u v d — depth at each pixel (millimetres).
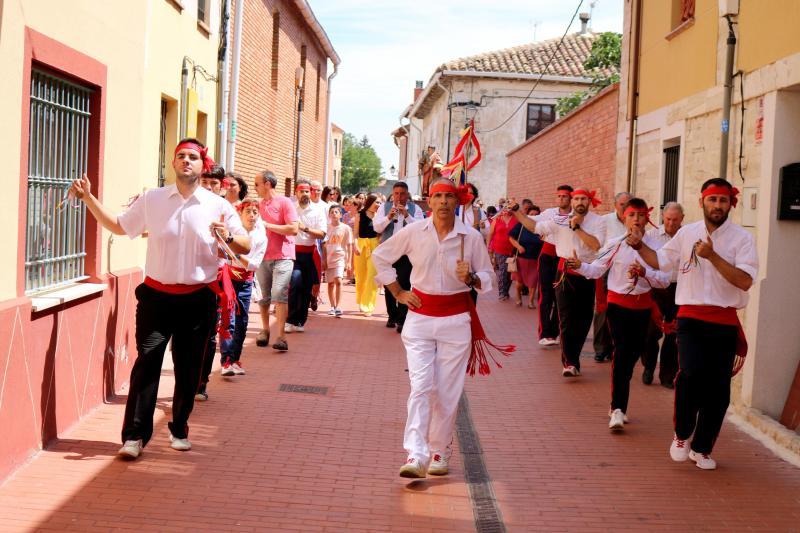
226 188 8727
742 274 5930
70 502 5121
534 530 5125
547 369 10008
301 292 11781
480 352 6082
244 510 5188
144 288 6074
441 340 5902
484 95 33062
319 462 6184
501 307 16172
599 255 7570
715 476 6219
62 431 6391
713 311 6230
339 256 13852
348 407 7812
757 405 7762
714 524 5305
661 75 11211
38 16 5773
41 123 6172
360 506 5371
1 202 5320
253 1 15898
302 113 23734
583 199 9133
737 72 8477
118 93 7512
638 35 12258
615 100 14148
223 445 6438
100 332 7199
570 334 9375
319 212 11656
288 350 10445
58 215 6559
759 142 7941
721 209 6062
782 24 7566
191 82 11039
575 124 17844
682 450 6438
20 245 5621
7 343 5348
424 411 5785
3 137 5309
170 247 5996
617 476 6172
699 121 9688
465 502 5547
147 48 8836
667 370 9102
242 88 15234
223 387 8297
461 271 5684
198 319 6164
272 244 10258
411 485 5809
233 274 8453
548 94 33062
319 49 26266
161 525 4879
